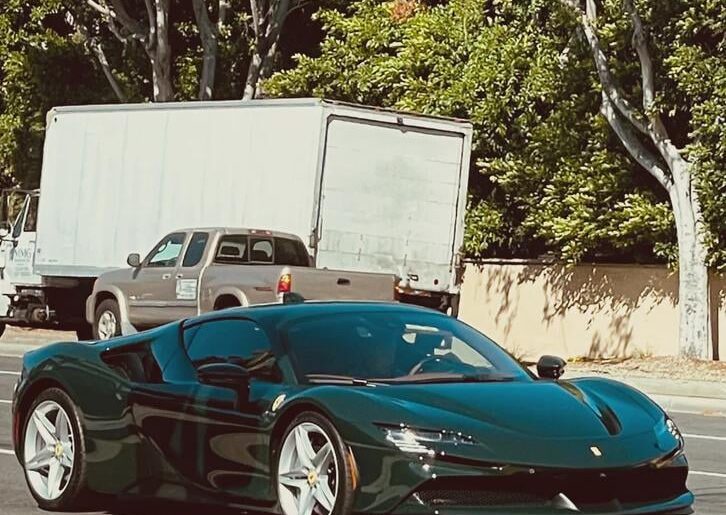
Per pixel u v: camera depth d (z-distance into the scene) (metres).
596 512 7.09
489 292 27.30
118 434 8.59
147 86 34.84
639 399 8.05
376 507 7.04
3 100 35.41
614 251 25.42
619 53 24.39
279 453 7.64
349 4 32.50
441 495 6.97
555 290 26.12
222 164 21.55
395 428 7.07
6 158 35.12
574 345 25.73
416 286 21.28
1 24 34.31
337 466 7.20
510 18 26.92
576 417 7.46
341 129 20.56
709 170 21.94
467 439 7.02
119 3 31.56
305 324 8.26
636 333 24.75
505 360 8.42
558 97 24.91
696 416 17.70
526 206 25.62
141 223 22.86
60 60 34.75
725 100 21.59
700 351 22.41
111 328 21.58
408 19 28.25
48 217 24.70
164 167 22.52
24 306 26.06
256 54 31.91
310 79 29.08
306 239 20.36
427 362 8.08
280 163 20.70
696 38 23.14
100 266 23.64
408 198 21.17
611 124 23.34
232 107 21.41
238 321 8.46
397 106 26.47
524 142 25.66
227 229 20.06
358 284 19.05
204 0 31.45
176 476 8.27
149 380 8.58
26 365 9.18
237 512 8.89
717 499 10.23
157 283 20.59
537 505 7.03
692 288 22.38
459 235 21.59
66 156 24.39
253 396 7.88
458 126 21.56
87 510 9.01
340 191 20.59
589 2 23.45
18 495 9.61
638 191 24.19
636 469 7.25
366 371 7.89
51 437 9.02
